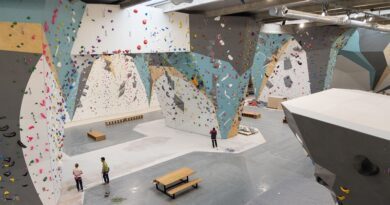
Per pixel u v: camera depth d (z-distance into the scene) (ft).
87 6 23.80
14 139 18.47
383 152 7.08
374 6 31.65
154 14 28.27
